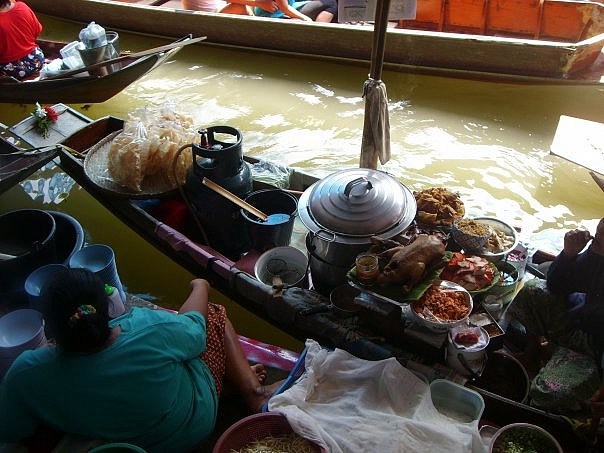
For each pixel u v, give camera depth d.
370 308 2.90
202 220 3.99
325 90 6.61
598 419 2.44
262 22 6.73
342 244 3.02
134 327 2.31
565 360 2.76
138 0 8.73
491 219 3.35
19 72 6.11
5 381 2.21
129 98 6.76
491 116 5.89
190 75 7.11
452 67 6.17
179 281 4.42
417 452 2.32
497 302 3.06
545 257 3.41
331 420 2.51
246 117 6.23
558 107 5.88
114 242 4.82
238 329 3.88
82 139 4.81
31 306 3.24
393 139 5.71
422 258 2.77
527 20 6.38
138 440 2.28
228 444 2.40
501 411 2.67
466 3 6.64
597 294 2.75
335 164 5.45
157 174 4.26
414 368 2.81
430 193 3.37
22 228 3.92
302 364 2.84
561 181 5.10
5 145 4.92
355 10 3.30
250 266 3.65
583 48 5.57
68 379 2.16
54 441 2.36
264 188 4.19
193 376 2.51
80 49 5.80
